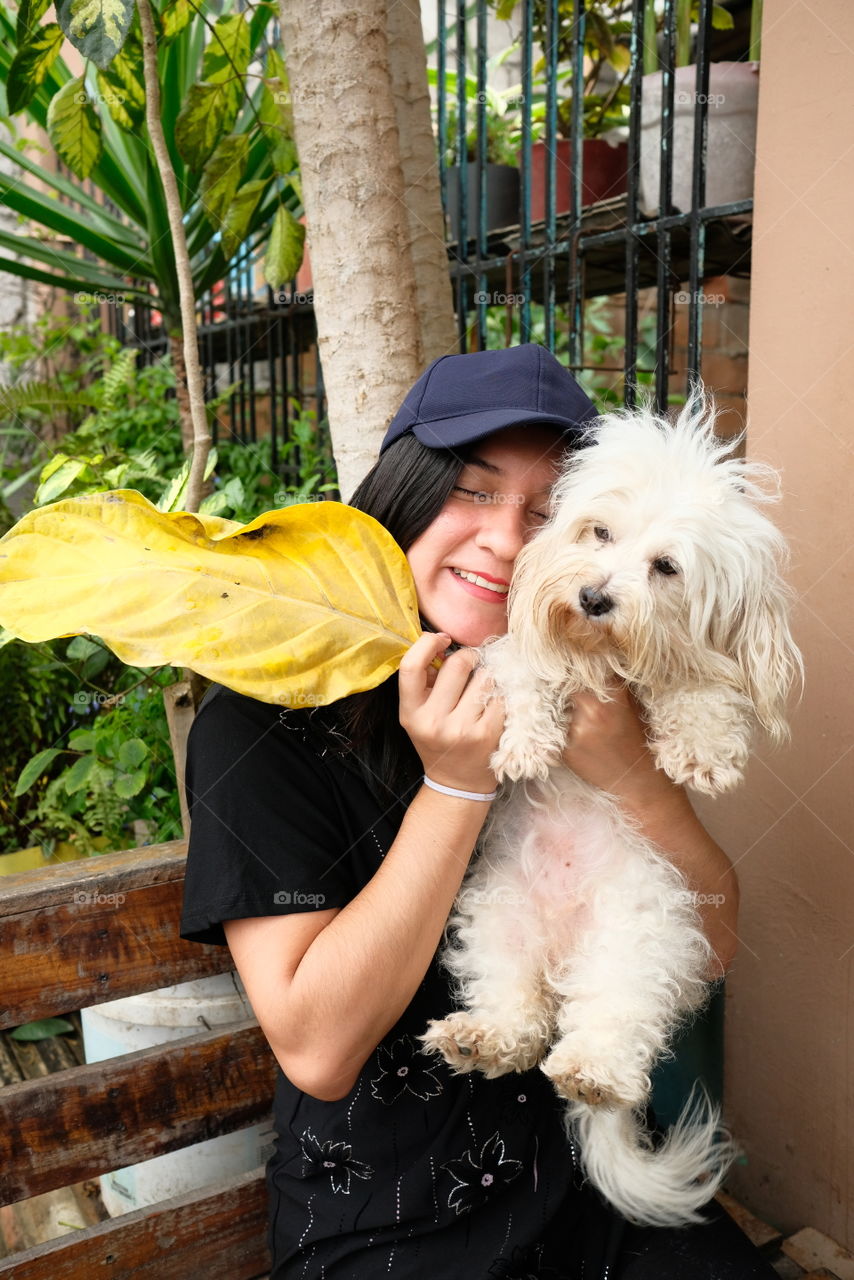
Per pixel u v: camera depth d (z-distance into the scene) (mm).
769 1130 2092
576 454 1622
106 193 3752
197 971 1687
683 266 2977
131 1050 1944
